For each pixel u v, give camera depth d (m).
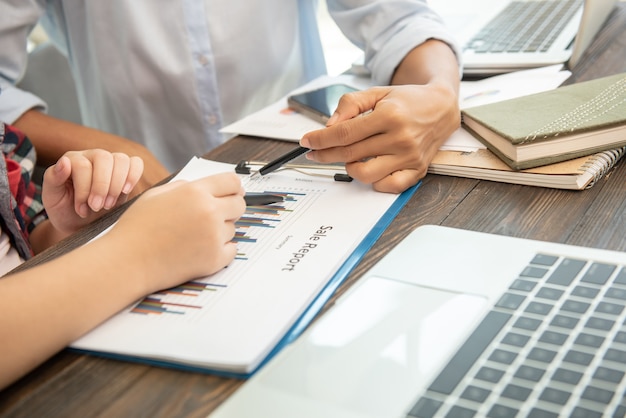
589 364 0.44
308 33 1.53
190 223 0.60
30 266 0.68
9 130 1.11
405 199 0.73
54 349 0.53
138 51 1.36
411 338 0.49
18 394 0.50
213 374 0.50
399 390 0.44
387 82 1.11
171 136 1.45
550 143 0.73
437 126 0.80
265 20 1.42
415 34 1.08
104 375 0.51
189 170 0.86
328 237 0.66
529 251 0.58
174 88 1.39
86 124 1.60
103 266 0.57
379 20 1.15
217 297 0.58
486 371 0.44
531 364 0.45
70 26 1.44
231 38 1.39
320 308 0.56
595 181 0.72
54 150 1.23
